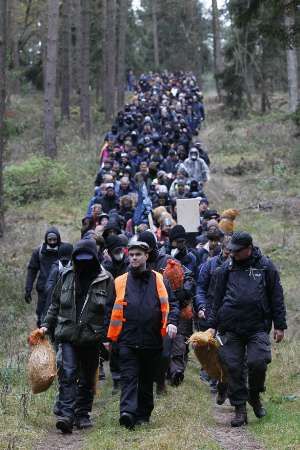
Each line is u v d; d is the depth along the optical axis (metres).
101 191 28.80
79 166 46.03
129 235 22.50
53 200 39.59
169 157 37.34
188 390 15.64
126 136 45.03
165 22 123.38
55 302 12.89
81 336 12.57
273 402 14.62
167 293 12.82
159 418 13.08
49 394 14.86
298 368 16.67
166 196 26.81
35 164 41.78
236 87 66.19
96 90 84.25
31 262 19.48
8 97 68.44
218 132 58.62
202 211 25.34
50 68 45.75
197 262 18.12
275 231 30.14
